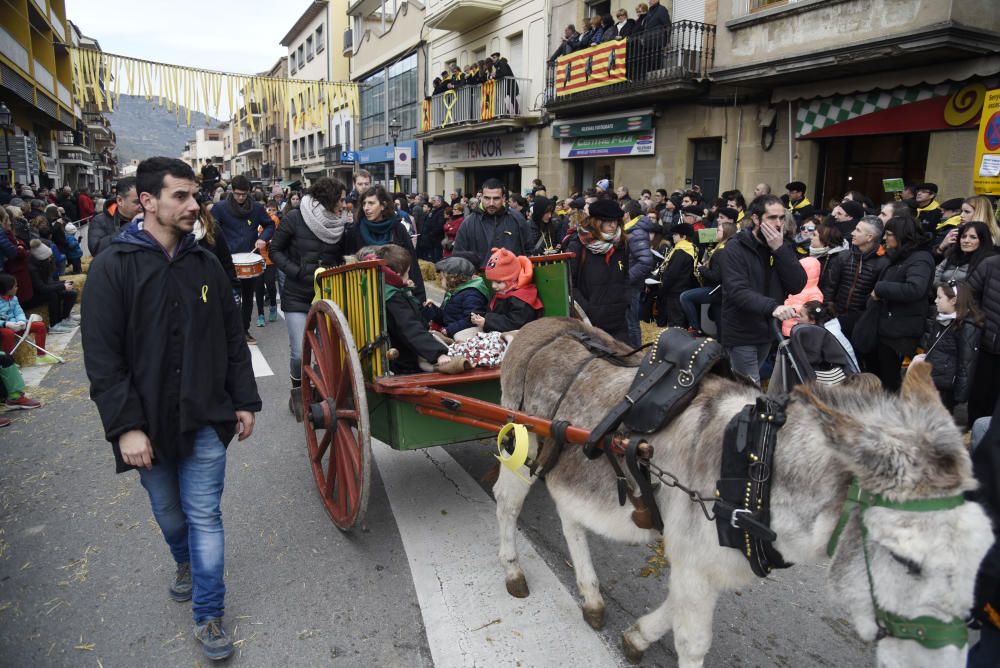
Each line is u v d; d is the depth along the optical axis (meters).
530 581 3.53
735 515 2.06
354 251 5.78
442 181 26.58
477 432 3.93
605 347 3.17
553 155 18.78
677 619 2.41
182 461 2.92
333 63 39.81
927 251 5.45
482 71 20.89
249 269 8.41
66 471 4.96
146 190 2.71
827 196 12.01
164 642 3.08
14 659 2.96
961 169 9.65
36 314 8.38
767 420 2.09
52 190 27.98
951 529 1.61
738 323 5.14
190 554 2.97
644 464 2.39
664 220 11.43
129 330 2.71
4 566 3.70
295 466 5.06
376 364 3.84
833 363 3.70
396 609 3.32
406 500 4.46
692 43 13.50
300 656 2.99
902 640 1.64
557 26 18.17
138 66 14.62
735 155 13.28
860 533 1.76
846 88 10.98
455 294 4.86
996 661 2.14
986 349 4.71
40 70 23.83
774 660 2.96
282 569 3.66
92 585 3.52
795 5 10.75
